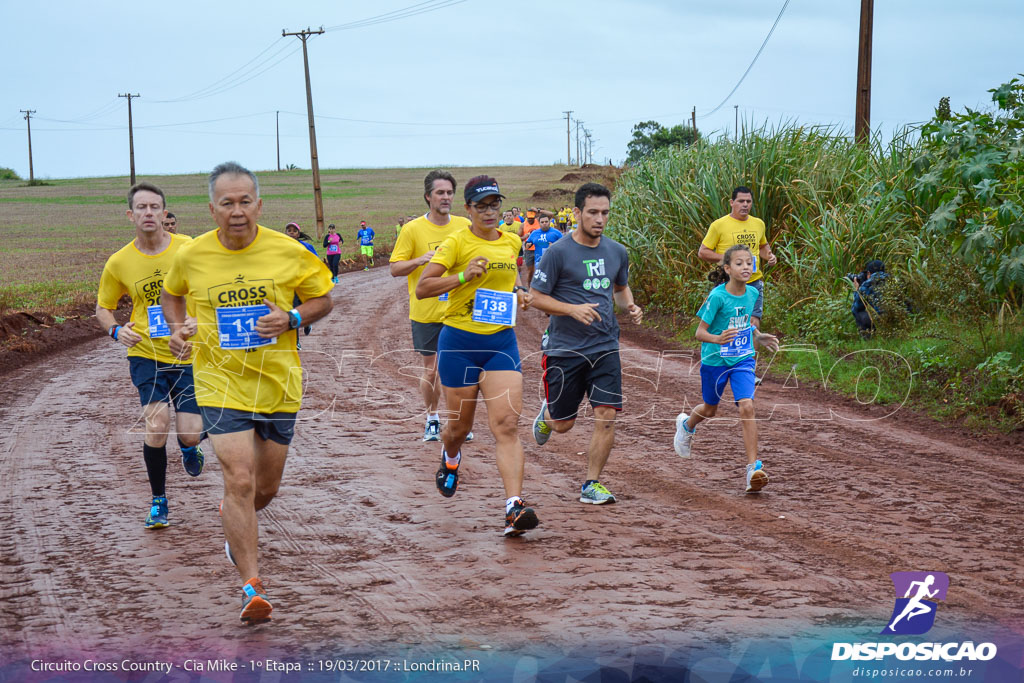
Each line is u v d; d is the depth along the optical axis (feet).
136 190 18.22
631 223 59.47
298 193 277.03
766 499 19.66
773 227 50.47
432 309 25.00
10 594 14.61
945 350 31.68
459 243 17.61
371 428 27.71
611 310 19.67
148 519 18.02
